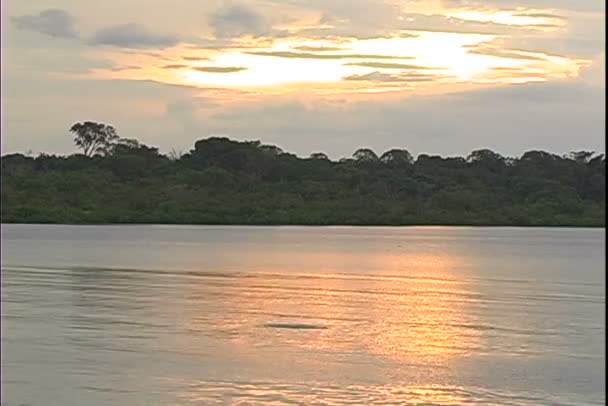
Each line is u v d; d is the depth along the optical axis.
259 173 178.75
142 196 167.88
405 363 28.98
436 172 180.88
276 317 39.53
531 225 164.88
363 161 184.12
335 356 29.98
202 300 46.53
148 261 80.56
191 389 25.02
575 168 174.12
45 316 38.38
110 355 29.28
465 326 37.38
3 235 132.50
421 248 115.25
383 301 47.62
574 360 29.50
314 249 108.38
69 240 119.44
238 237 140.62
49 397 23.94
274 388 25.34
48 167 172.75
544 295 52.16
